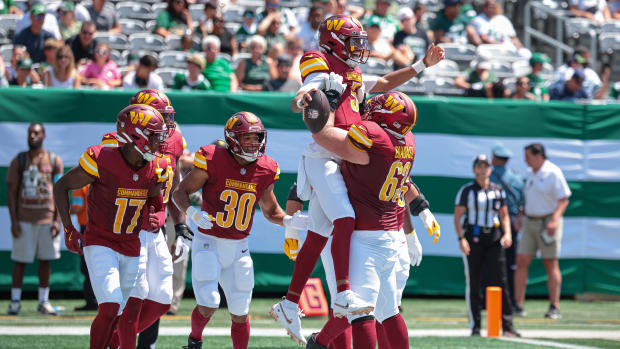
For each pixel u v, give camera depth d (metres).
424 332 30.73
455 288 38.97
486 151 39.62
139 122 18.81
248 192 20.94
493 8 51.31
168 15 49.12
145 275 20.78
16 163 32.88
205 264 20.70
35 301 36.88
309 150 18.91
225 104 37.97
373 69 44.34
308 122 17.95
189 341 21.33
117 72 41.53
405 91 43.94
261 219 37.88
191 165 31.14
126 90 37.47
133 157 19.28
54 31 44.91
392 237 18.55
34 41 44.47
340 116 18.77
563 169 40.09
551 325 33.53
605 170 40.09
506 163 37.25
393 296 18.84
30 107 36.91
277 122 38.12
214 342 27.09
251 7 53.50
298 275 19.31
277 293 39.22
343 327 19.08
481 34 50.75
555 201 36.50
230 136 20.47
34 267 36.72
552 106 40.06
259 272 37.78
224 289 21.30
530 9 56.53
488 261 30.64
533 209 36.69
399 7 53.78
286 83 41.53
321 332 19.28
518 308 36.56
